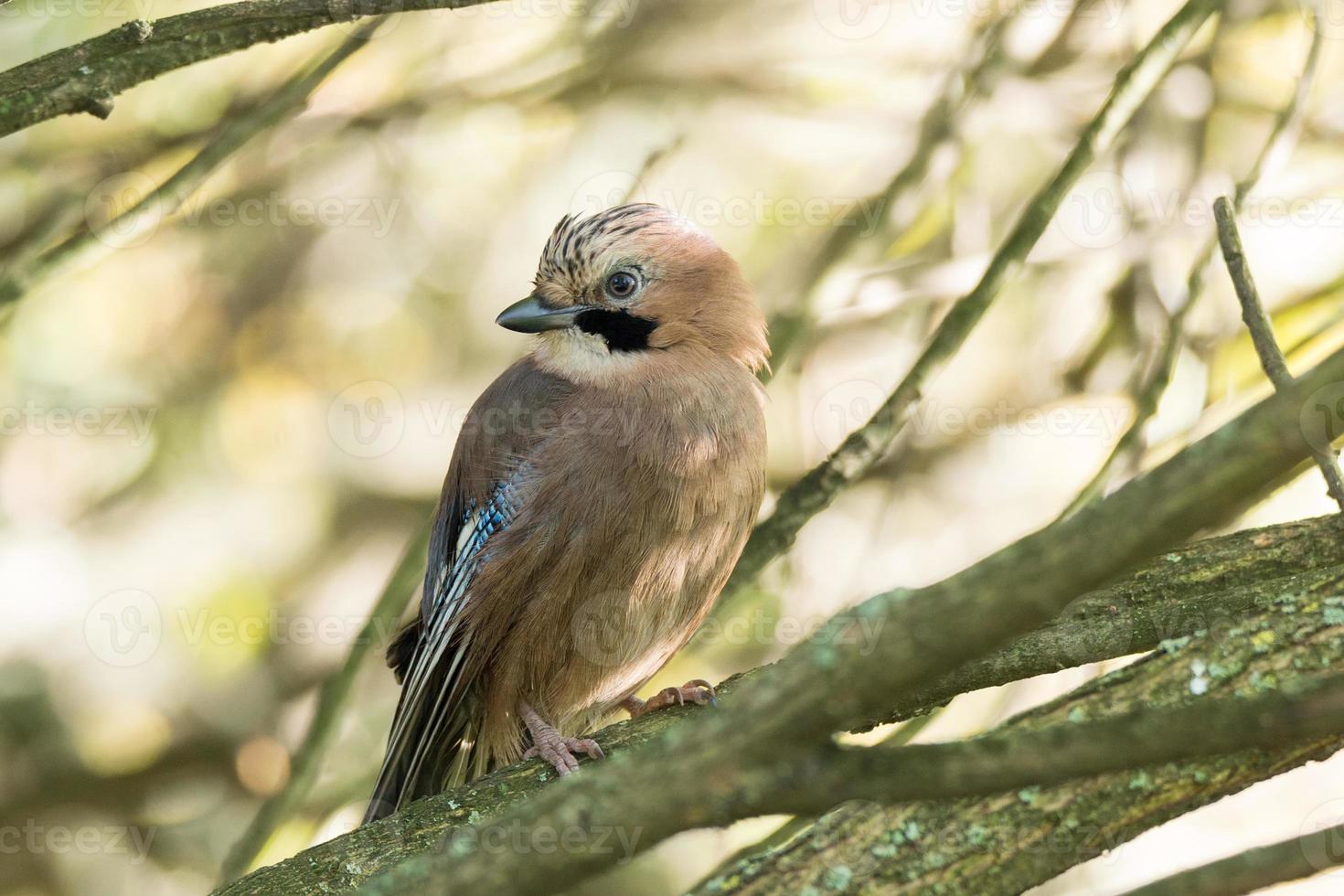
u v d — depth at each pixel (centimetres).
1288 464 307
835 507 1084
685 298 782
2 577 1129
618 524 729
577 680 755
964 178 1053
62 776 1155
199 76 1113
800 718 350
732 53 1156
